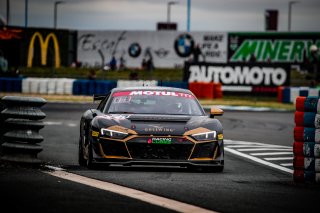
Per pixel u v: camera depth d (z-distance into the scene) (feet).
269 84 447.42
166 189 91.56
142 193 87.10
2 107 119.75
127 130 113.60
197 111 124.57
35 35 632.79
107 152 113.29
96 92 416.26
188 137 113.50
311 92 404.57
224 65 453.17
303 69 635.25
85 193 85.35
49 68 632.38
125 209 75.72
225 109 356.59
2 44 442.91
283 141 196.44
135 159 112.37
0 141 118.93
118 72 622.54
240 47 654.94
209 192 90.07
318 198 88.02
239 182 102.63
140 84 408.67
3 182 92.43
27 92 422.41
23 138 113.91
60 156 140.87
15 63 447.42
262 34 647.97
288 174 120.26
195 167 117.60
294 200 85.71
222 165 116.37
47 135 194.90
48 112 300.20
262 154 159.22
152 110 122.93
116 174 107.86
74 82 419.95
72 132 207.41
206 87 420.77
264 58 647.97
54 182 93.91
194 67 456.86
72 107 338.13
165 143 112.47
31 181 94.07
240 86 451.12
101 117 118.42
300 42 642.63
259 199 85.51
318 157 101.71
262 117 301.84
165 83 412.57
